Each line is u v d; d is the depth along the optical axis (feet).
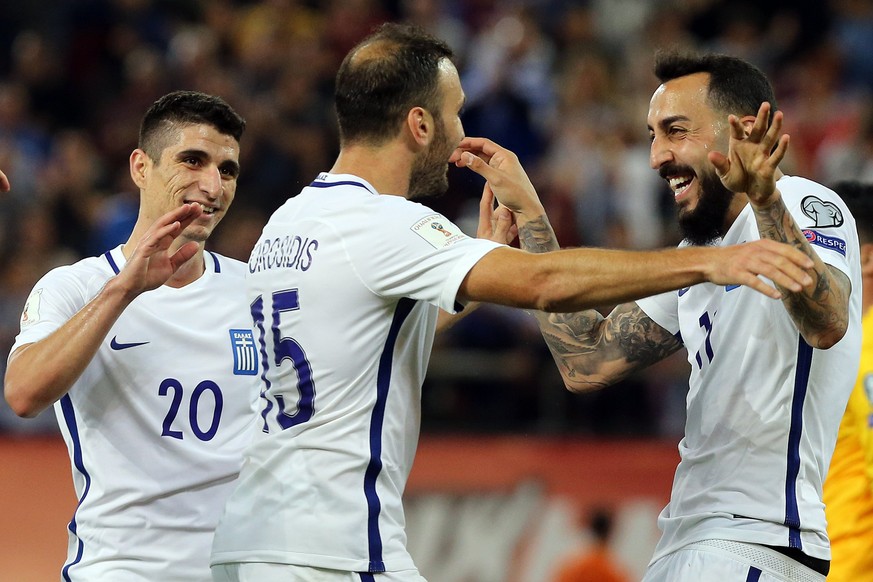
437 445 94.17
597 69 133.69
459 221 113.39
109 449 48.34
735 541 44.24
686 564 45.06
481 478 93.56
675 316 49.83
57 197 122.52
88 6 142.20
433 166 44.24
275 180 121.19
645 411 101.71
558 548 92.73
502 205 51.11
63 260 117.08
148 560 47.96
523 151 126.62
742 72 46.60
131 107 133.08
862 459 57.88
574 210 119.03
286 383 42.60
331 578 40.96
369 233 41.06
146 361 48.75
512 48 134.10
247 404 50.26
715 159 39.22
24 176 125.08
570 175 120.37
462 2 144.87
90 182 126.41
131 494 48.03
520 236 50.11
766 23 150.82
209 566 47.91
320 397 41.81
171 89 133.08
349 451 41.47
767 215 39.73
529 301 38.68
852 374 45.83
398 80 42.80
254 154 122.01
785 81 143.74
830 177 128.26
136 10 142.92
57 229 121.08
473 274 39.37
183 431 48.88
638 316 50.47
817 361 44.29
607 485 93.61
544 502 93.40
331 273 41.50
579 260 38.19
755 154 38.68
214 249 112.88
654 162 47.34
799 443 44.21
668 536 46.96
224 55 140.87
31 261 115.03
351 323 41.52
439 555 92.12
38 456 87.35
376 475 41.88
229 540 42.60
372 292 41.24
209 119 49.83
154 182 49.85
